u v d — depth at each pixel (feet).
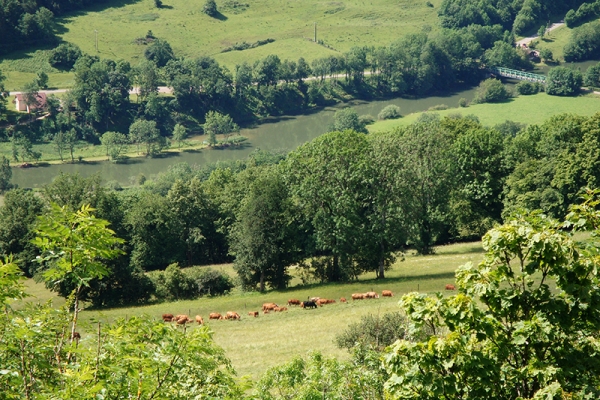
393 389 54.95
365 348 116.26
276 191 265.95
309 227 275.39
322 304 224.12
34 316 55.11
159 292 268.00
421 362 53.67
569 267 55.06
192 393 60.95
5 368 50.29
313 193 261.85
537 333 55.16
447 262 269.03
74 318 53.47
